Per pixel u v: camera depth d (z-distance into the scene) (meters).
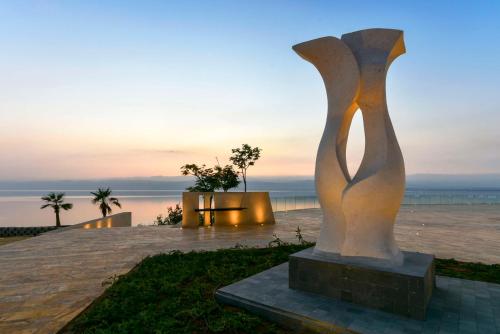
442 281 5.27
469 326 3.61
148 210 45.06
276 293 4.64
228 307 4.47
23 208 60.28
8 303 4.78
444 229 12.54
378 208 4.39
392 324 3.66
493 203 27.17
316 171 5.02
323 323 3.69
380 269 4.07
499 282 5.48
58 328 3.93
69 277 6.16
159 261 7.25
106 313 4.19
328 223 4.88
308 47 4.99
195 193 13.54
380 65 4.57
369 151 4.62
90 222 14.26
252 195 14.20
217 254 7.83
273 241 9.25
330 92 4.97
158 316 4.09
